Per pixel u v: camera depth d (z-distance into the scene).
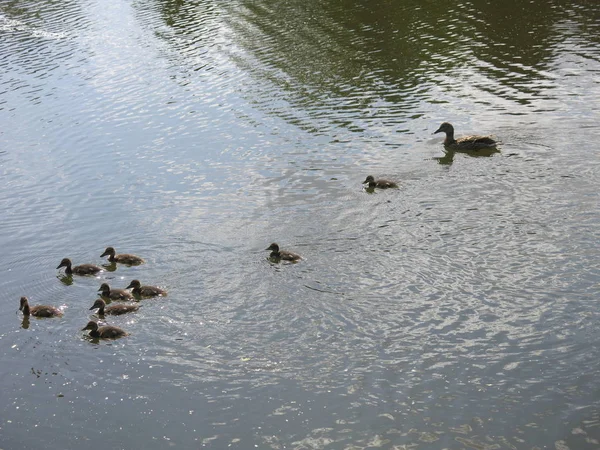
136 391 14.20
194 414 13.47
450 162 23.33
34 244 20.70
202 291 17.39
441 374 13.88
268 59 36.12
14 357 15.59
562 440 12.15
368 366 14.27
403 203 20.83
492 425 12.58
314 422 12.98
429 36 36.44
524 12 38.31
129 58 38.81
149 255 19.41
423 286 16.77
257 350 15.07
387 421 12.86
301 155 25.14
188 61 37.25
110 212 22.30
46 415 13.82
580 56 31.27
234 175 24.09
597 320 15.01
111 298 17.56
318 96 30.64
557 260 17.25
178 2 50.16
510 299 15.98
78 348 15.69
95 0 53.25
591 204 19.59
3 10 52.50
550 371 13.73
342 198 21.55
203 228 20.59
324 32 39.31
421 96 29.36
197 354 15.12
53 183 24.91
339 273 17.59
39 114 31.84
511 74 30.33
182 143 27.38
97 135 29.02
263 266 18.19
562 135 24.19
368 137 26.08
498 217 19.48
